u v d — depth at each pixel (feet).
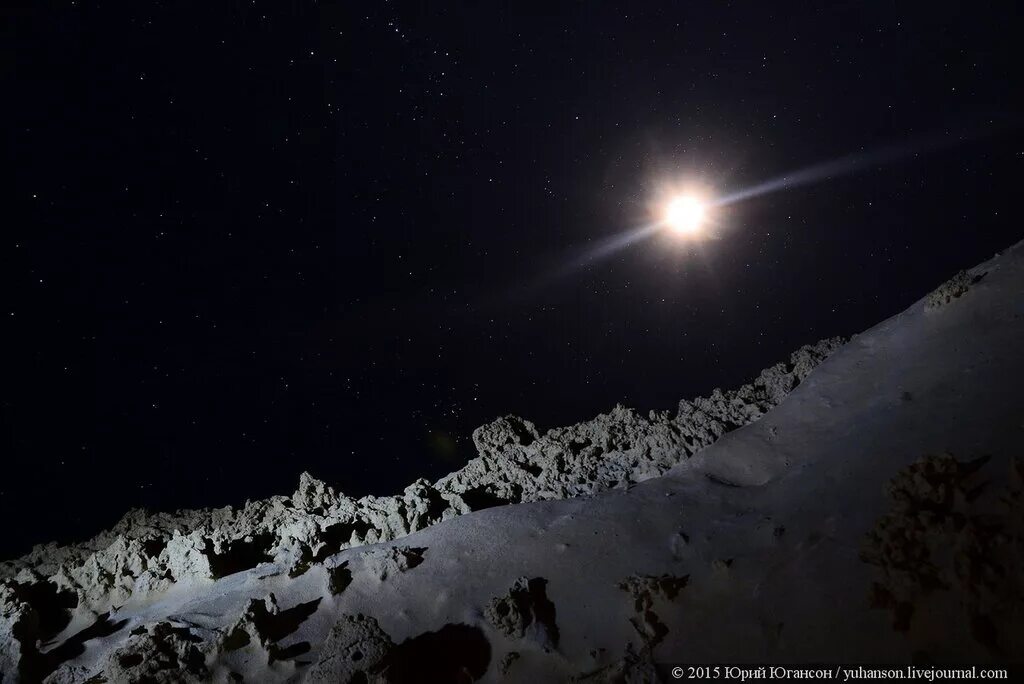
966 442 10.16
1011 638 7.43
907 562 8.62
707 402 17.16
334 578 12.71
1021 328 12.50
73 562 15.44
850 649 8.42
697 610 10.27
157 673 10.91
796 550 10.26
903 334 15.23
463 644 11.04
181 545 14.49
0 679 11.95
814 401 14.67
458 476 16.31
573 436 17.28
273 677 10.81
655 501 13.24
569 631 10.75
